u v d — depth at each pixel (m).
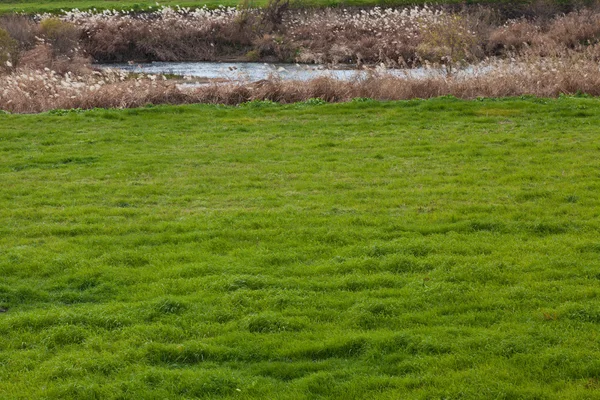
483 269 8.65
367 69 22.91
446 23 32.16
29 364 6.88
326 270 8.88
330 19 43.12
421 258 9.14
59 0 53.19
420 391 6.20
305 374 6.64
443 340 7.02
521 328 7.22
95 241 10.09
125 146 15.87
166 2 50.91
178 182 13.05
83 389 6.35
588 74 20.81
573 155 14.02
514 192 11.82
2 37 30.67
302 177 13.19
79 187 12.78
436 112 18.52
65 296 8.42
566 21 38.22
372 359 6.80
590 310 7.45
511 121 17.31
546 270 8.62
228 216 10.97
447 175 13.09
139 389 6.37
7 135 16.84
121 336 7.36
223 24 42.97
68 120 18.53
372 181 12.79
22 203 11.98
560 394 6.06
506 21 43.31
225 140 16.22
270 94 21.23
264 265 9.13
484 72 22.77
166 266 9.19
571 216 10.65
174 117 18.80
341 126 17.42
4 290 8.47
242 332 7.37
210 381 6.41
